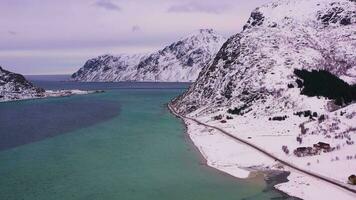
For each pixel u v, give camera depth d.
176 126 101.38
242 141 75.94
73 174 56.94
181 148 73.75
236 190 49.25
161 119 115.50
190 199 46.44
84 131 95.19
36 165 62.16
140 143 78.62
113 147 75.12
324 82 104.69
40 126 106.19
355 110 77.00
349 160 54.88
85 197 47.25
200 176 55.47
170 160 64.69
